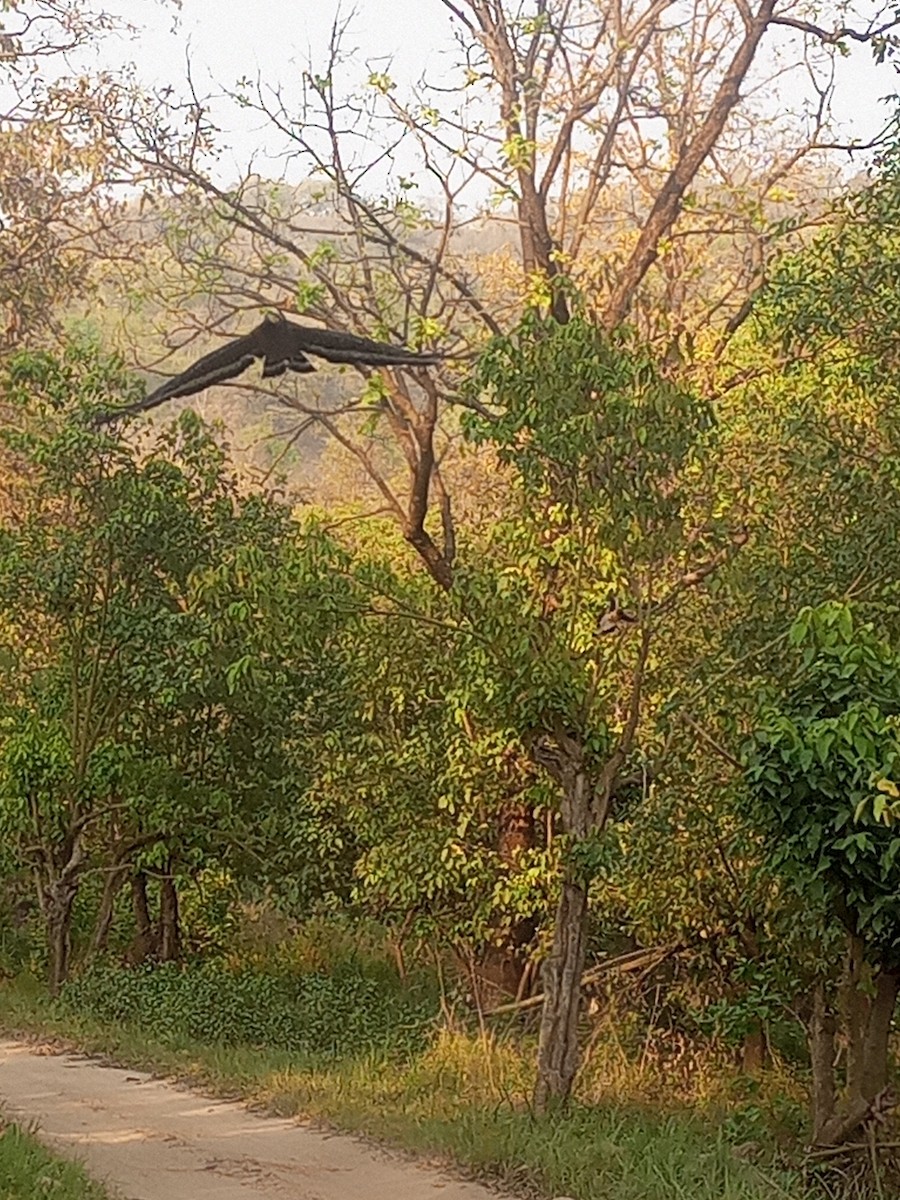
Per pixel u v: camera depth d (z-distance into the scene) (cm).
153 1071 1205
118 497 1502
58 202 1911
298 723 1513
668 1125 948
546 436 918
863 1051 894
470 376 1196
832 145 1463
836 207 1097
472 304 1423
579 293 1119
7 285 1945
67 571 1497
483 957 1410
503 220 1495
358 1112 995
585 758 1020
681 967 1254
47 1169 773
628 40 1465
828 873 816
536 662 973
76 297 1988
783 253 1232
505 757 1248
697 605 1067
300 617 988
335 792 1378
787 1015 1166
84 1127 971
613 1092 1109
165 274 1528
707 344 1356
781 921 1016
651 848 1079
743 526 1020
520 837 1300
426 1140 905
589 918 1284
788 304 1059
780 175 1477
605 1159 851
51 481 1507
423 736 1321
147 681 1479
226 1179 823
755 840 1000
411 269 1486
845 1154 899
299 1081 1105
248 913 1981
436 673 1282
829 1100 970
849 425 1041
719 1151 866
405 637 1286
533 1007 1364
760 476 1048
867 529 986
